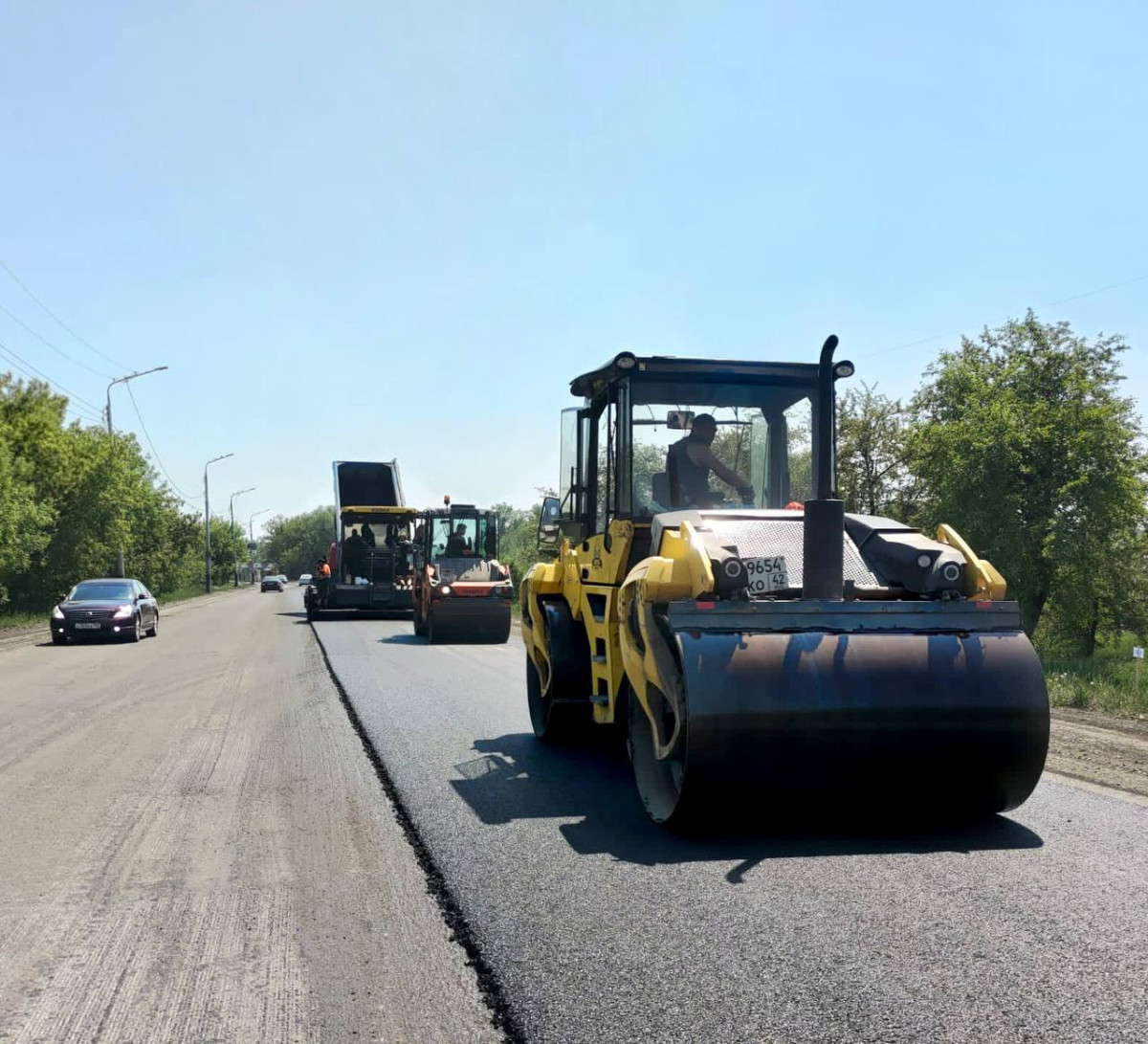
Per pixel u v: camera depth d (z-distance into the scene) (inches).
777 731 201.3
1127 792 262.2
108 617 864.3
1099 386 810.2
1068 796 255.8
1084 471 775.1
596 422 310.5
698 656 204.7
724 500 281.6
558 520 335.9
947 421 855.7
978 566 226.4
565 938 160.2
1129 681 601.3
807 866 195.6
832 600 216.8
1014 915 167.3
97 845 223.0
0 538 1268.5
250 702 455.2
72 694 501.7
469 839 219.8
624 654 248.4
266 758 320.8
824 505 218.5
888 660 208.4
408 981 148.0
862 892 179.6
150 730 379.9
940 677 208.1
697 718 200.1
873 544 238.8
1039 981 141.0
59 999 143.6
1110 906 171.3
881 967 146.1
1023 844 210.1
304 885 193.2
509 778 285.6
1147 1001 134.7
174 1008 140.0
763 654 206.2
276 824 239.0
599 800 257.3
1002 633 218.7
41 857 214.1
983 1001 134.8
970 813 232.7
